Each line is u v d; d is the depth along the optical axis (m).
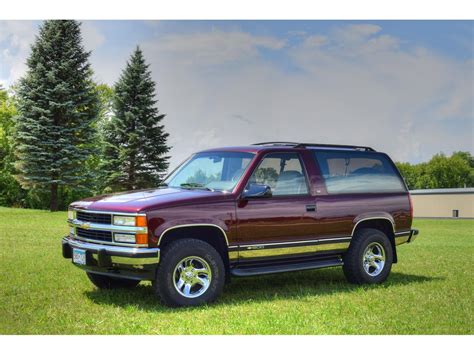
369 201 8.23
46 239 14.25
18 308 6.41
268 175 7.29
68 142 35.69
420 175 95.19
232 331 5.55
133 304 6.70
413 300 7.13
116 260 6.35
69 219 7.32
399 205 8.62
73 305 6.61
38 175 35.62
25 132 35.00
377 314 6.36
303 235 7.45
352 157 8.27
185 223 6.47
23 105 35.31
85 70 37.03
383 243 8.38
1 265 9.55
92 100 37.41
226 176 7.29
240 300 7.00
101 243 6.55
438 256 12.42
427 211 54.53
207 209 6.66
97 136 38.22
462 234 23.17
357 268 8.09
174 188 7.41
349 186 8.09
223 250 6.87
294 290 7.74
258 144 8.10
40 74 35.38
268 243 7.11
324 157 7.95
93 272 7.31
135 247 6.27
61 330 5.57
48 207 48.50
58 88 35.09
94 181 38.81
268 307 6.59
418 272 9.66
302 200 7.47
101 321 5.85
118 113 43.16
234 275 6.81
